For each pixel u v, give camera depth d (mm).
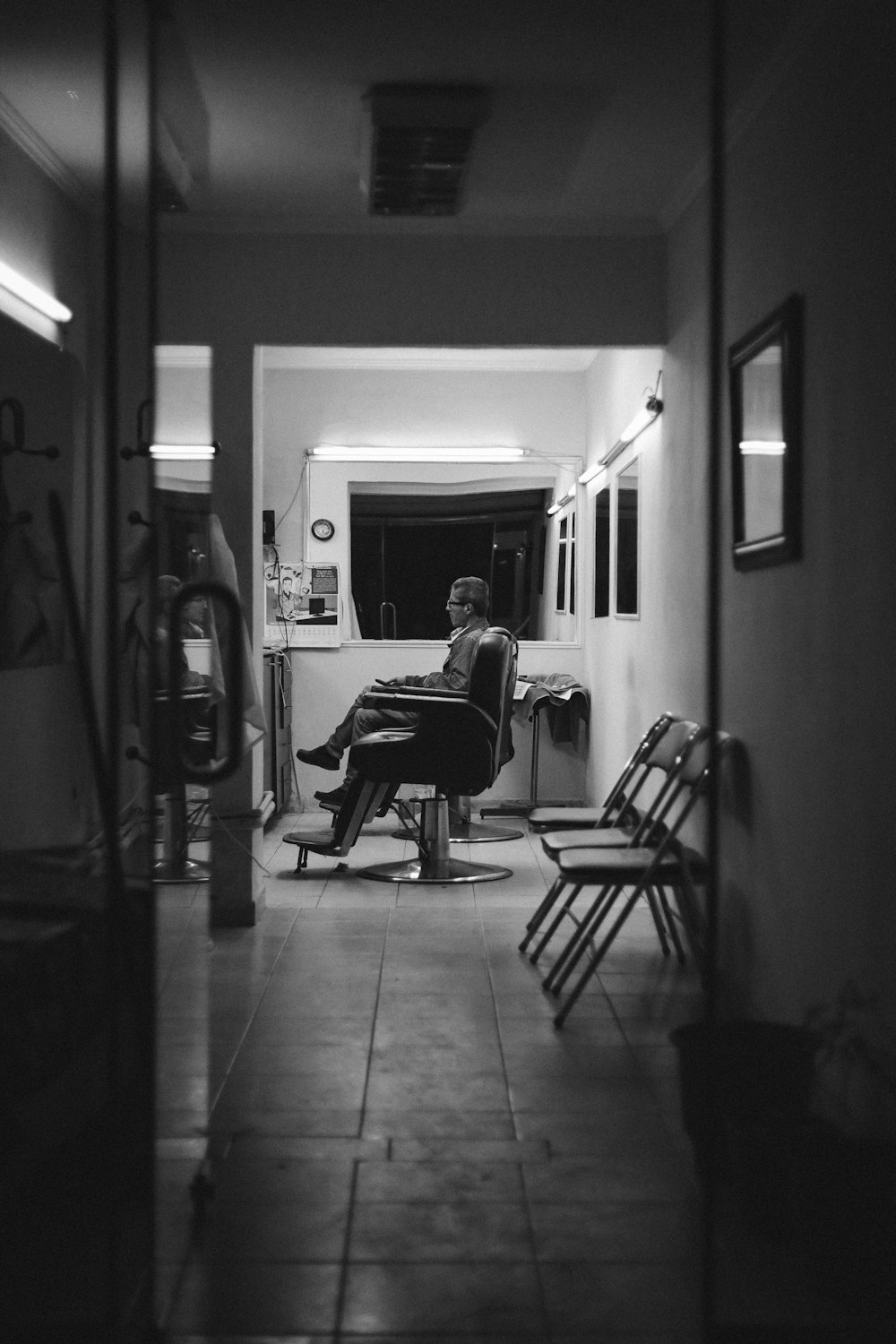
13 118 4121
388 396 8344
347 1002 4043
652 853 4141
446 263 5199
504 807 7930
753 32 3455
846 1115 2967
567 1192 2682
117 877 2189
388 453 8320
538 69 3766
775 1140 2484
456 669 7062
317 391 8344
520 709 8242
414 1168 2795
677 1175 2771
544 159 4480
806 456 3340
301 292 5172
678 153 4430
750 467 3869
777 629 3600
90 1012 2668
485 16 3436
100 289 5094
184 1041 3656
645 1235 2490
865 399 2895
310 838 6281
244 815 5105
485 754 5945
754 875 3816
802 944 3365
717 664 2182
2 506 3914
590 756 7754
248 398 5180
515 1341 2107
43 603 4320
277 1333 2131
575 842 4398
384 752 5945
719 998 4047
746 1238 2486
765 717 3717
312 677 8320
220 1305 2221
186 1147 2906
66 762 4652
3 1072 2439
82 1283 2244
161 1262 2371
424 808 6207
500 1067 3449
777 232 3641
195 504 5258
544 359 8109
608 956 4652
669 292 5172
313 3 3354
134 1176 2576
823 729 3191
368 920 5203
